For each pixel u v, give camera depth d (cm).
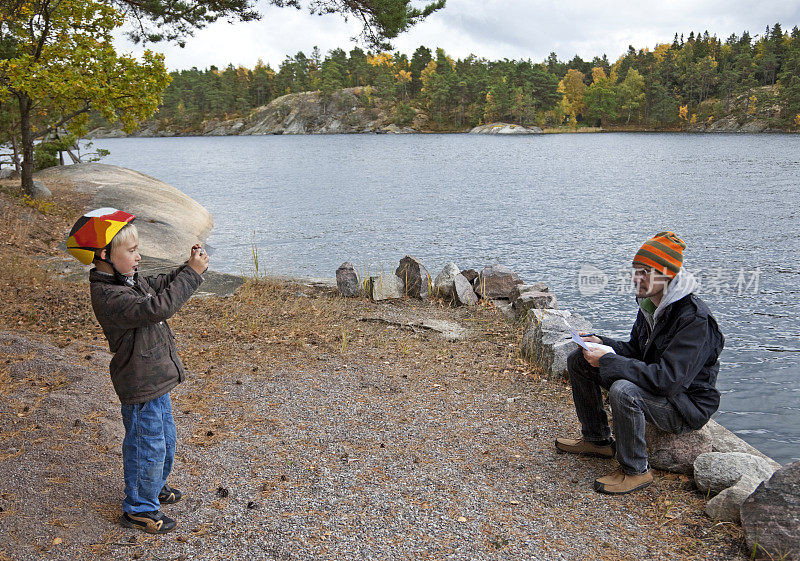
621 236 2469
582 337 441
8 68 1658
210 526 355
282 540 341
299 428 505
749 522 333
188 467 429
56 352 635
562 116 18425
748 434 782
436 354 733
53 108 2073
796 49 16638
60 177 2678
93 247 308
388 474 427
